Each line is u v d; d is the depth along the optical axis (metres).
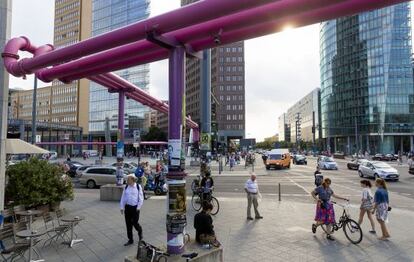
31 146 13.26
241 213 14.23
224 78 146.25
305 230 11.16
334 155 96.44
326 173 39.72
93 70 12.55
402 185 27.19
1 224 9.62
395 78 100.69
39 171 12.87
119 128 20.33
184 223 7.71
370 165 32.94
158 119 172.00
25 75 11.80
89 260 8.12
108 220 12.70
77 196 19.77
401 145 99.75
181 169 7.92
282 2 6.98
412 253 8.71
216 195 21.17
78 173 31.27
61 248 9.09
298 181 30.00
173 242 7.52
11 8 12.16
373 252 8.80
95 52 9.42
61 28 154.38
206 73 28.55
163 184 20.77
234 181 31.08
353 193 21.86
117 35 8.43
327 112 125.81
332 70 121.62
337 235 10.53
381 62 102.56
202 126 28.59
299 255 8.56
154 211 14.73
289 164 49.88
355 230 9.64
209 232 8.15
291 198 19.66
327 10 7.39
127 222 9.49
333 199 18.92
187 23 7.32
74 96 148.62
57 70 12.60
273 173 39.78
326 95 126.94
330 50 123.19
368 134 104.06
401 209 15.84
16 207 10.48
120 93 20.83
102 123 140.00
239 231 11.04
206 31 7.95
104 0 140.38
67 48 9.81
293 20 7.86
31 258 8.09
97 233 10.72
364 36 107.25
